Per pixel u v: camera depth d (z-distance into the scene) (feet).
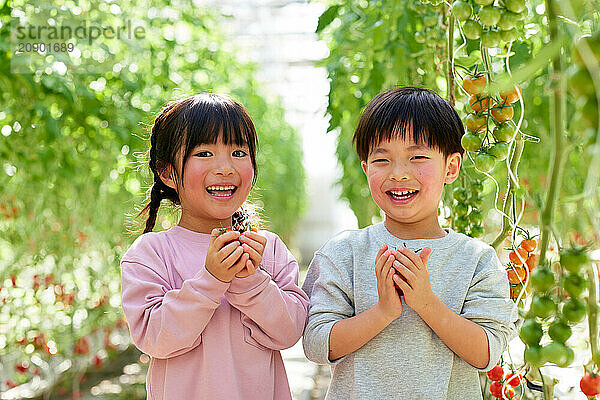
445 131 3.84
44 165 9.13
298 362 15.64
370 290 3.92
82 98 8.83
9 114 8.64
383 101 3.92
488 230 7.79
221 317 4.00
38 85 8.14
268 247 4.40
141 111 10.05
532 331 2.55
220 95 4.36
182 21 12.11
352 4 7.73
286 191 29.35
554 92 2.41
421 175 3.78
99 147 9.84
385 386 3.73
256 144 4.39
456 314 3.66
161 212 5.98
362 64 7.84
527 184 7.17
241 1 23.86
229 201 4.12
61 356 11.80
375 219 9.74
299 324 4.07
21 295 10.53
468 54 4.65
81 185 10.35
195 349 3.97
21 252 10.40
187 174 4.08
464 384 3.82
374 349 3.78
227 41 15.42
